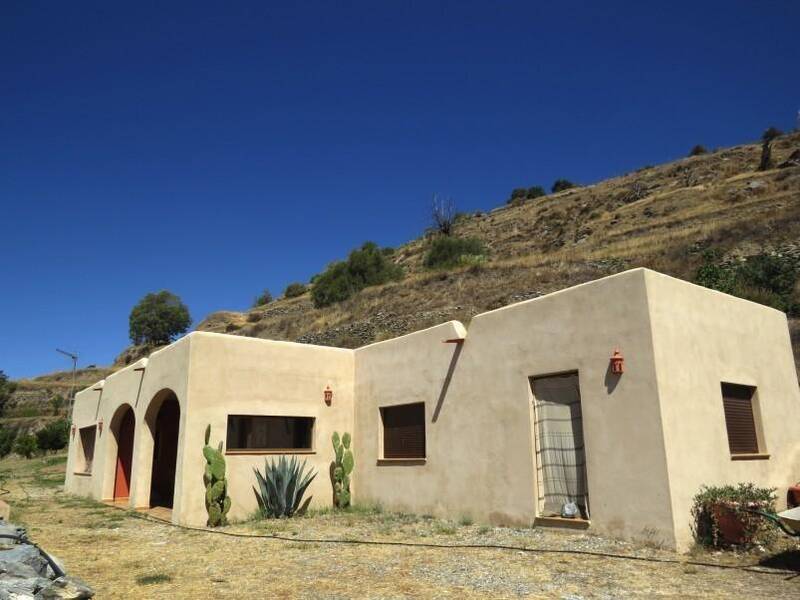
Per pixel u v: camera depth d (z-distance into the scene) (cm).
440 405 1185
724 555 732
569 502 923
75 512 1366
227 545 912
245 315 5966
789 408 1067
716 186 4369
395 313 3000
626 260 2753
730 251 2447
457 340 1159
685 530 772
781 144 5022
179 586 646
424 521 1107
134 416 1625
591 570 679
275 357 1327
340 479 1348
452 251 4238
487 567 711
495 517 1027
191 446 1173
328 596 596
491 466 1051
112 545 921
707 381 893
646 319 833
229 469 1213
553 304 981
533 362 1001
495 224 6219
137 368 1509
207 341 1232
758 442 984
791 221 2486
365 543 896
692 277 2289
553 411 970
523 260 3219
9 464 3559
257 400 1280
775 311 1111
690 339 886
